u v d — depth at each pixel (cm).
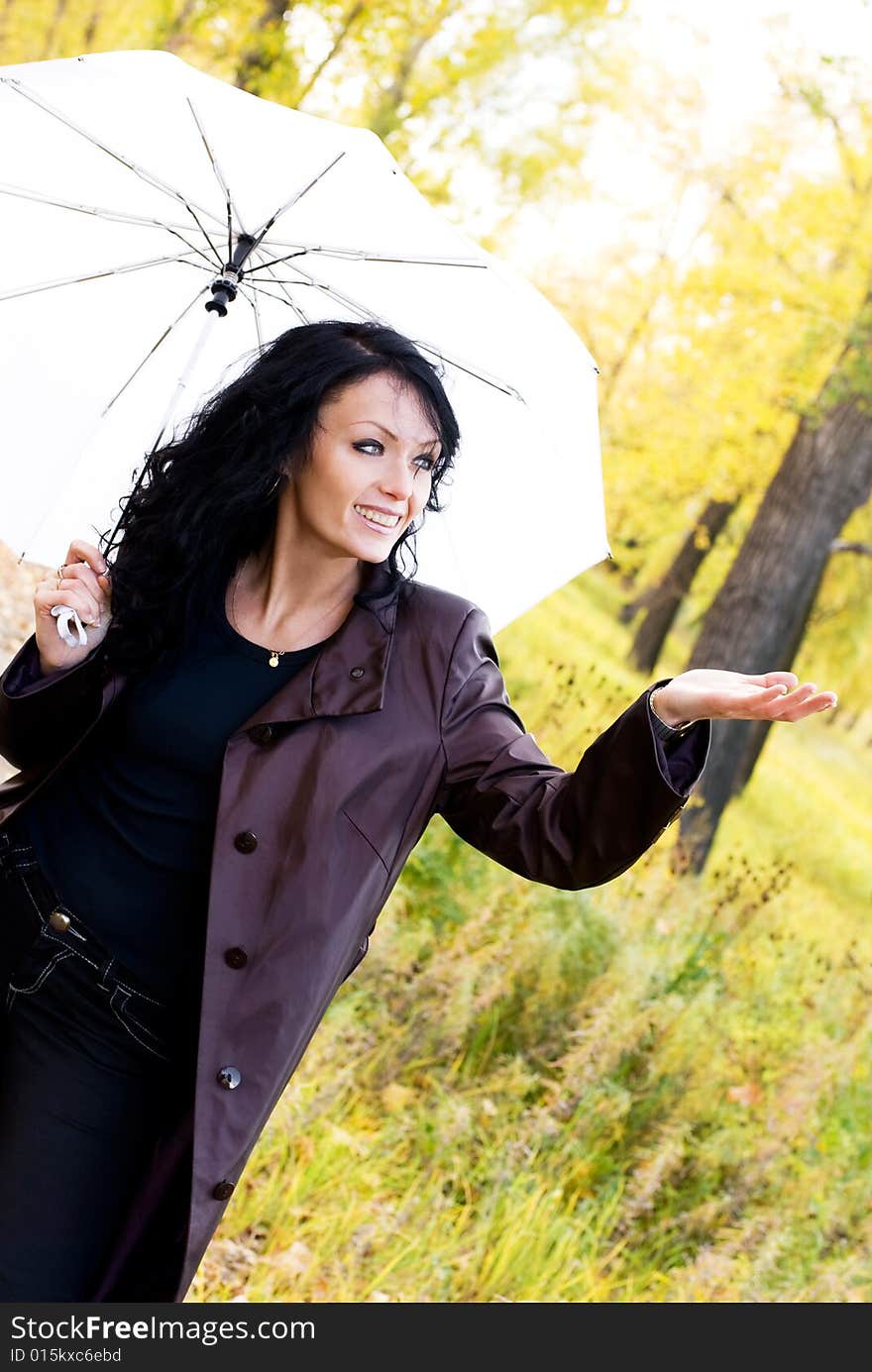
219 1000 193
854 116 813
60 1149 200
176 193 238
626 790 186
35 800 212
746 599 802
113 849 203
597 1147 442
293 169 233
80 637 204
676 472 850
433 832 504
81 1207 201
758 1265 424
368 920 205
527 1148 420
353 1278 352
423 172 894
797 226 817
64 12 920
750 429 818
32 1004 205
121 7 919
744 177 841
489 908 464
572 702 656
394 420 200
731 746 726
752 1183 459
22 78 231
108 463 251
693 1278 412
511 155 881
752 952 575
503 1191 405
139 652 202
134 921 202
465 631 210
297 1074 390
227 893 194
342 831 197
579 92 866
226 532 204
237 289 241
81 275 248
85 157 240
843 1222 470
